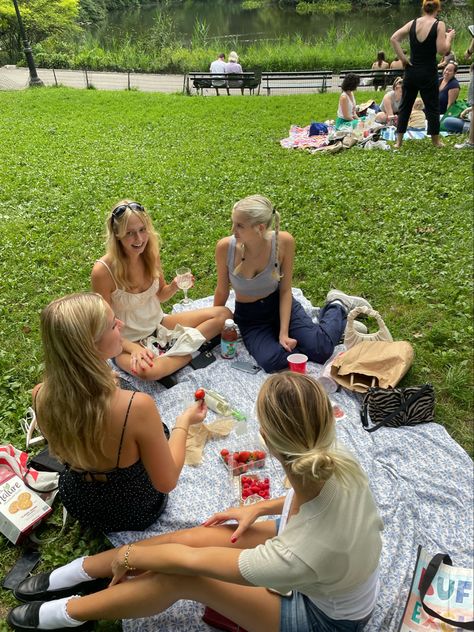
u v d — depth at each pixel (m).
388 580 2.54
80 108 14.41
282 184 8.00
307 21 39.22
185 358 4.00
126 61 23.83
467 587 2.34
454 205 6.85
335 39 25.91
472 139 8.97
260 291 4.08
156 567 2.18
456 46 21.86
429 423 3.47
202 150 10.11
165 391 3.85
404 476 3.08
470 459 3.18
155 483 2.56
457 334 4.41
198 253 6.09
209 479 3.08
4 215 7.32
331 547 1.85
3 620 2.54
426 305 4.88
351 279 5.38
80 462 2.38
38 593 2.56
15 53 27.09
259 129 11.62
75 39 33.47
